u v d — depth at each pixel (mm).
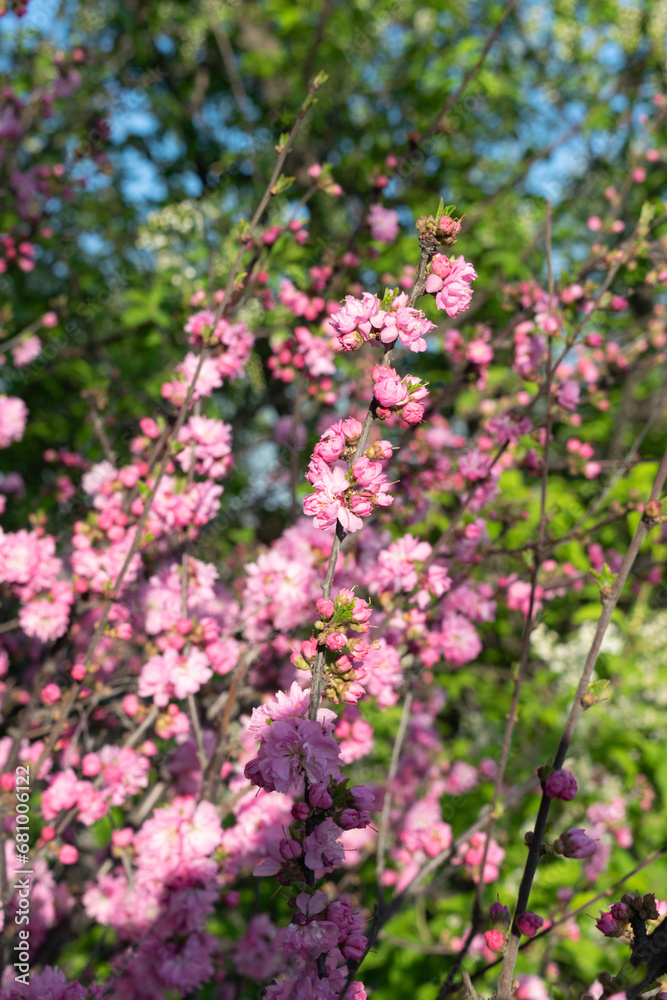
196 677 2570
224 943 3551
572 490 4629
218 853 2615
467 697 5340
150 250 5391
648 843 4234
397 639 2795
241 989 3219
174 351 5043
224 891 2697
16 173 4535
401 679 2600
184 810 2492
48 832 2385
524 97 6660
